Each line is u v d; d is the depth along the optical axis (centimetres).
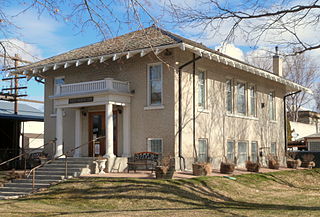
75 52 2339
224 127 2241
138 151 1970
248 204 1380
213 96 2166
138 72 2005
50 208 1281
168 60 1908
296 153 3192
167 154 1873
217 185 1620
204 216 1102
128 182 1523
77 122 2148
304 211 1212
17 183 1725
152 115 1942
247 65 2211
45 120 2355
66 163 1716
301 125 4997
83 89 1986
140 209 1245
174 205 1295
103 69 2131
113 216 1107
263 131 2677
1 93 2647
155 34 1939
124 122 1997
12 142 2728
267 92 2775
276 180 2033
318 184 2159
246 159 2470
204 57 2011
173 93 1881
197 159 1995
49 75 2364
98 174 1748
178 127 1895
